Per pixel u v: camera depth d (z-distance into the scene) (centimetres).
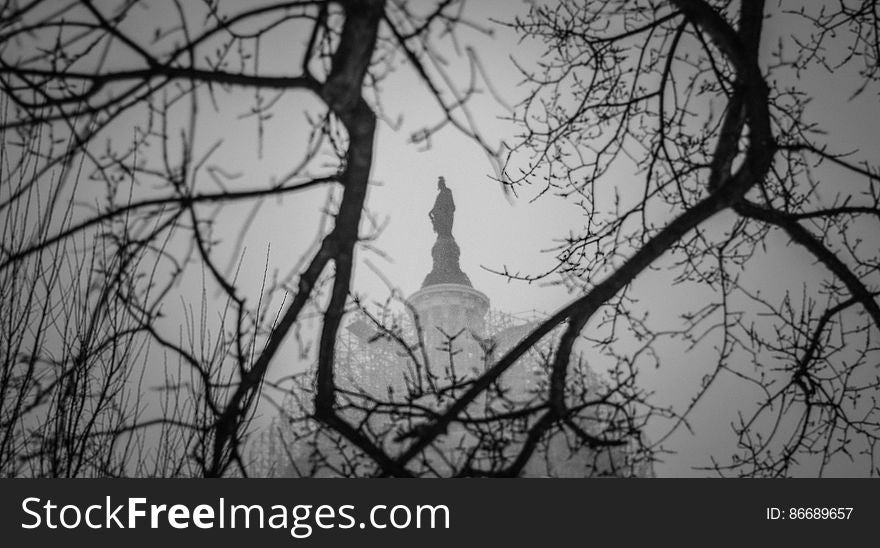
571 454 502
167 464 486
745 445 586
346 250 446
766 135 481
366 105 380
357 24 332
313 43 353
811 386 570
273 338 445
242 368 417
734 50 463
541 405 486
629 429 489
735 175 500
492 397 502
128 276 412
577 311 500
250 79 351
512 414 485
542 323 499
